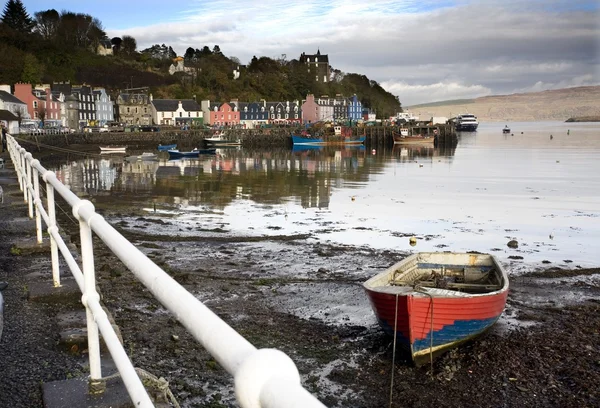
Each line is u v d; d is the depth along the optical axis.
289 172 45.59
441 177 40.38
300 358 8.59
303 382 7.84
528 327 10.32
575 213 24.16
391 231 20.06
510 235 19.61
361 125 120.81
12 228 9.92
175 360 7.29
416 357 8.59
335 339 9.39
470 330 8.99
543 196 29.62
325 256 15.90
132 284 10.22
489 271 11.48
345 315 10.66
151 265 1.78
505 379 8.13
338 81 177.25
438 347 8.86
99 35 137.12
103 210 23.77
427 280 11.23
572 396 7.64
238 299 11.36
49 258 7.86
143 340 7.76
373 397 7.53
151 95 111.69
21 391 3.99
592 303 12.00
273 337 9.36
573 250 17.38
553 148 77.31
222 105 116.94
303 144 92.81
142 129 96.75
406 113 190.38
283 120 125.25
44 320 5.49
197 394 6.55
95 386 3.67
